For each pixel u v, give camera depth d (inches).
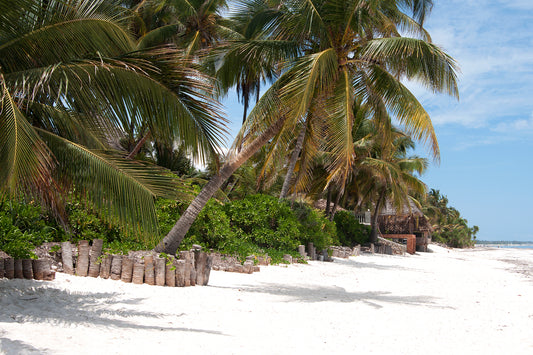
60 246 351.6
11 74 241.8
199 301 298.0
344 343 214.4
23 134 209.5
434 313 326.3
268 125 492.4
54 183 249.4
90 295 272.1
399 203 1132.5
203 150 281.9
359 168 1127.0
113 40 281.3
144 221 259.8
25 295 244.2
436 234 2792.8
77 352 149.9
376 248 1221.7
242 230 667.4
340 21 501.0
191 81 266.7
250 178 967.0
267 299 339.3
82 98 252.1
